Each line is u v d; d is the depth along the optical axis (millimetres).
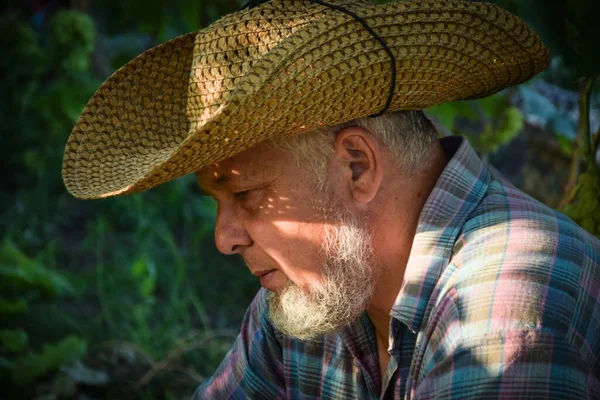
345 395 1758
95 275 4816
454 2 1438
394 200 1588
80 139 1646
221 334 4055
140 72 1646
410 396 1527
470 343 1321
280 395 1907
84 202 6234
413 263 1532
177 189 5469
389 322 1668
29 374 3527
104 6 3115
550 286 1364
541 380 1269
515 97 3020
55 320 4219
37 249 5434
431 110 2701
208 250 5195
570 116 2828
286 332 1645
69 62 6465
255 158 1526
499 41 1516
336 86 1390
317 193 1546
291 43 1316
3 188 6277
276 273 1627
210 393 1978
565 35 1772
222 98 1486
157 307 4391
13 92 6473
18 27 6543
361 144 1536
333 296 1588
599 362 1371
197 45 1541
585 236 1521
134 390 3529
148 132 1657
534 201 1606
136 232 5227
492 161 3914
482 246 1468
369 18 1384
